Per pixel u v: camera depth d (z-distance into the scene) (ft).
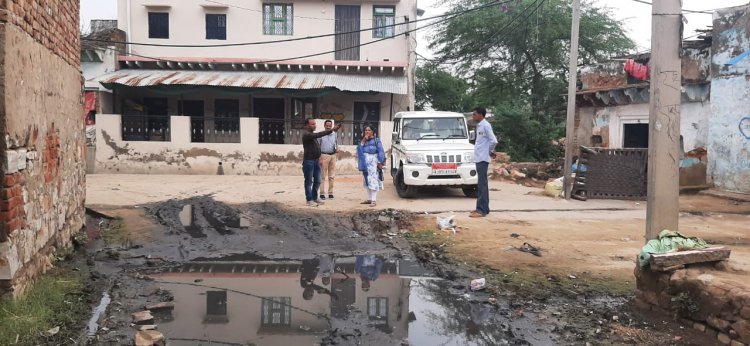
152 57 72.59
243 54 74.13
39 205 18.79
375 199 37.50
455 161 40.57
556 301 18.53
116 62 71.46
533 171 61.21
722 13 44.78
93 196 40.45
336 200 39.78
